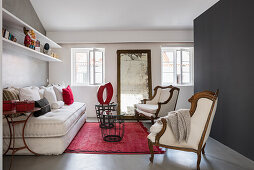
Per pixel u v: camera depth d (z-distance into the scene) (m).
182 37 4.73
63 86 4.36
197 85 3.67
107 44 4.88
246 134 2.37
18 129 2.30
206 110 1.98
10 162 2.14
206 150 2.58
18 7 3.30
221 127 2.91
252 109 2.28
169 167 2.04
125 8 3.86
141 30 4.71
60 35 4.71
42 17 4.16
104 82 4.88
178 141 2.03
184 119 2.05
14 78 3.15
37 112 2.47
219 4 2.94
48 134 2.31
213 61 3.12
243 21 2.43
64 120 2.44
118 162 2.16
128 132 3.42
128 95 4.70
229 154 2.44
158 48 4.90
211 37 3.18
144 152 2.46
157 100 4.38
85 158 2.26
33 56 3.78
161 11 3.95
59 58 4.87
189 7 3.80
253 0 2.26
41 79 4.34
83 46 4.89
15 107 2.14
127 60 4.79
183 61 5.02
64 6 3.81
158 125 2.21
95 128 3.69
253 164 2.14
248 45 2.35
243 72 2.43
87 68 5.05
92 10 3.92
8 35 2.52
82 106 3.93
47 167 2.02
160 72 4.88
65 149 2.51
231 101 2.67
